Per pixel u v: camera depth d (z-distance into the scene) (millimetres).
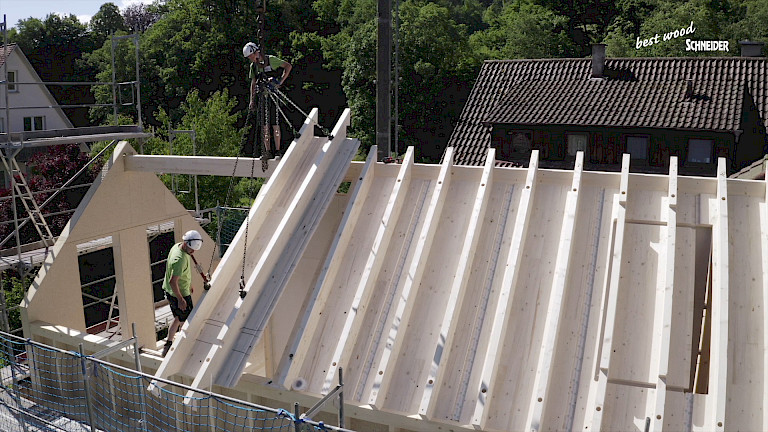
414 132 39375
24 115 30703
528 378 5734
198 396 5660
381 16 8297
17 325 16656
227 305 6371
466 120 24688
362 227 7195
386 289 6590
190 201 24906
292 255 6598
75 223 8719
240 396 6246
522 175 7129
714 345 5488
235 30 43594
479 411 5387
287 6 45125
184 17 44844
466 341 6043
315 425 4402
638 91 23000
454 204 7191
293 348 6090
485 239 6777
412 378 5914
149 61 44781
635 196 6734
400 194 7242
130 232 9586
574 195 6676
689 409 5293
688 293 6008
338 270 6816
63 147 23484
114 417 7320
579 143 22516
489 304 6262
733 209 6418
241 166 8219
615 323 5887
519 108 23438
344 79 40125
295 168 7508
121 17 62469
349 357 6102
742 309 5746
